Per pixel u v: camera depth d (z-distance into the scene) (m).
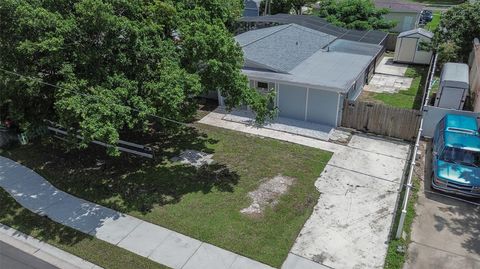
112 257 10.98
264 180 14.40
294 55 21.39
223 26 16.34
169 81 12.74
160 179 14.63
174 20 15.88
